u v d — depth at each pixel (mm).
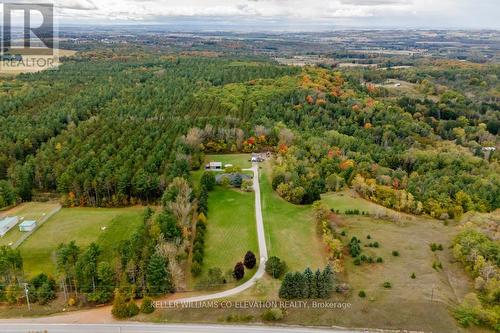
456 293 88250
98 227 116312
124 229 115250
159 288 87562
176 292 89375
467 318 79062
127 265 88000
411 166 162875
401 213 124312
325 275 86438
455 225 118125
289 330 78000
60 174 136875
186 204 115812
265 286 90812
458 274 94875
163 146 154125
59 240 109500
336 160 152125
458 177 143500
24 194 132625
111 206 130250
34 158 148250
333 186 138000
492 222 111125
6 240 109438
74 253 91562
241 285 91750
